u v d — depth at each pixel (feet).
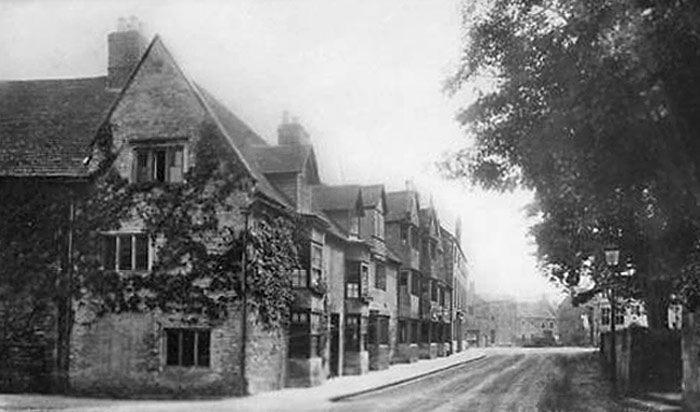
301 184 98.84
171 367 82.23
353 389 90.84
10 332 84.99
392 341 155.33
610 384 99.96
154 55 87.10
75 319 84.48
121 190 85.20
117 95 94.58
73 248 85.20
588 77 37.40
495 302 455.63
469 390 92.68
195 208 83.82
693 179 39.24
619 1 35.73
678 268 51.67
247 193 83.30
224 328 81.87
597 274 101.71
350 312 121.49
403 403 74.69
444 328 205.98
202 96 85.87
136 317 83.51
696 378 67.72
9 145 89.20
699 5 34.04
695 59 35.70
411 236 166.61
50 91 96.27
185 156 84.74
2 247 85.81
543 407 70.85
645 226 47.70
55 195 86.02
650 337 86.28
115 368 83.05
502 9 44.29
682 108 37.37
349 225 122.11
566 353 221.66
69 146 88.63
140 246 84.74
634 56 34.50
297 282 96.68
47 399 78.02
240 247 82.64
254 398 79.15
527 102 43.55
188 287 82.89
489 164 47.93
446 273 221.87
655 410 67.00
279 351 91.25
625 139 38.99
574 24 37.65
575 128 39.55
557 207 48.42
